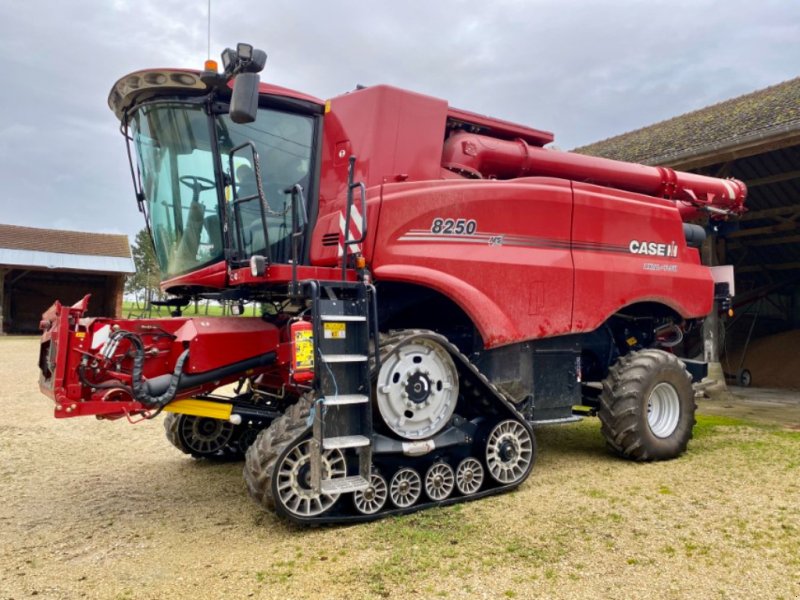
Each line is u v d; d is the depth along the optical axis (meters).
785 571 2.98
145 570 3.05
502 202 4.75
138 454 5.60
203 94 4.29
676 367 5.34
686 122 12.66
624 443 5.10
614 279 5.32
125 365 3.93
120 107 4.73
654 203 5.85
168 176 4.54
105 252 27.88
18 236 27.12
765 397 9.91
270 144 4.51
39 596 2.78
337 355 3.54
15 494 4.36
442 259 4.39
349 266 4.15
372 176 4.52
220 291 4.82
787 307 15.05
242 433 5.39
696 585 2.84
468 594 2.75
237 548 3.32
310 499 3.52
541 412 4.92
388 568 3.01
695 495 4.18
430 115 4.88
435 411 3.96
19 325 25.94
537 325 4.81
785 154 10.35
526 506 3.94
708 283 6.16
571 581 2.87
